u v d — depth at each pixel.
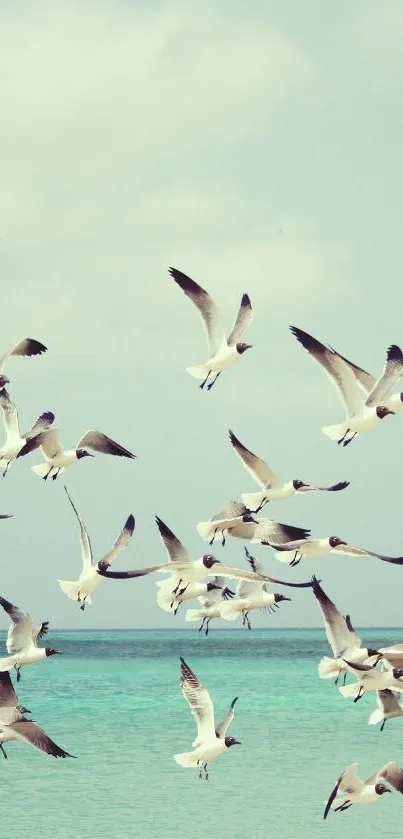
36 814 38.53
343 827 37.12
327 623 32.41
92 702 72.44
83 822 37.44
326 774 45.62
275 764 47.91
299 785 43.47
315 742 54.12
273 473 33.03
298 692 80.94
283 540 32.66
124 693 78.62
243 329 33.50
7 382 33.94
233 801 40.56
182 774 45.47
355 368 33.28
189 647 176.38
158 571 31.34
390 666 32.00
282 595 36.59
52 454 33.44
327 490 33.03
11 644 32.75
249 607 36.66
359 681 31.72
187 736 55.94
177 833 36.19
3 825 37.06
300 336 32.28
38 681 89.94
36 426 33.91
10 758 48.84
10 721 29.75
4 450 33.72
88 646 181.75
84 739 54.97
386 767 30.72
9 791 42.09
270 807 39.75
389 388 31.86
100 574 30.73
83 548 32.19
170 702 72.06
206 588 32.50
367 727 59.44
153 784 43.41
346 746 52.88
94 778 44.50
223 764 47.75
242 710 68.38
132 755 50.00
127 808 39.47
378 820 38.09
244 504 33.00
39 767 46.81
